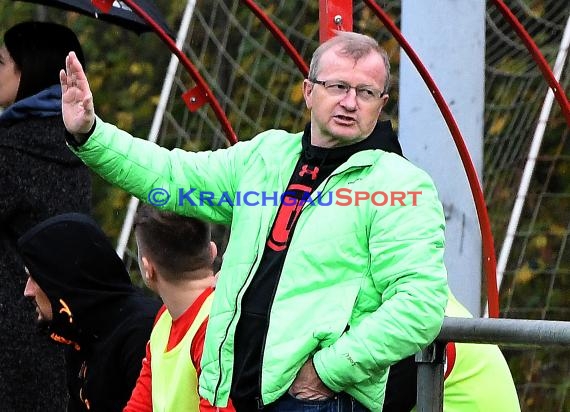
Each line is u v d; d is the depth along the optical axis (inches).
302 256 432.1
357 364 419.2
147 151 462.0
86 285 571.5
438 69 658.8
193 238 506.6
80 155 456.1
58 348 631.2
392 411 506.0
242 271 439.5
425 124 659.4
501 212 1184.8
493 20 1178.6
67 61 444.8
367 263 432.8
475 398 536.1
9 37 633.0
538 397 1210.0
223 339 438.6
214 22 1236.5
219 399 440.1
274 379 426.6
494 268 616.1
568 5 1199.6
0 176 613.0
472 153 661.3
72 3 639.8
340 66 437.1
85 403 576.4
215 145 1184.2
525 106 1162.0
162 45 1272.1
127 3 597.3
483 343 460.8
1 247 620.7
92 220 584.7
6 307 618.2
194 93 617.6
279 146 456.8
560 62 1005.8
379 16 590.2
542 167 1223.5
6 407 618.5
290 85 1195.3
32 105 617.0
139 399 524.1
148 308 569.3
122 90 1261.1
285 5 1224.8
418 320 419.2
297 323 428.1
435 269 425.4
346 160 440.8
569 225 1226.0
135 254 1110.4
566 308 1245.7
